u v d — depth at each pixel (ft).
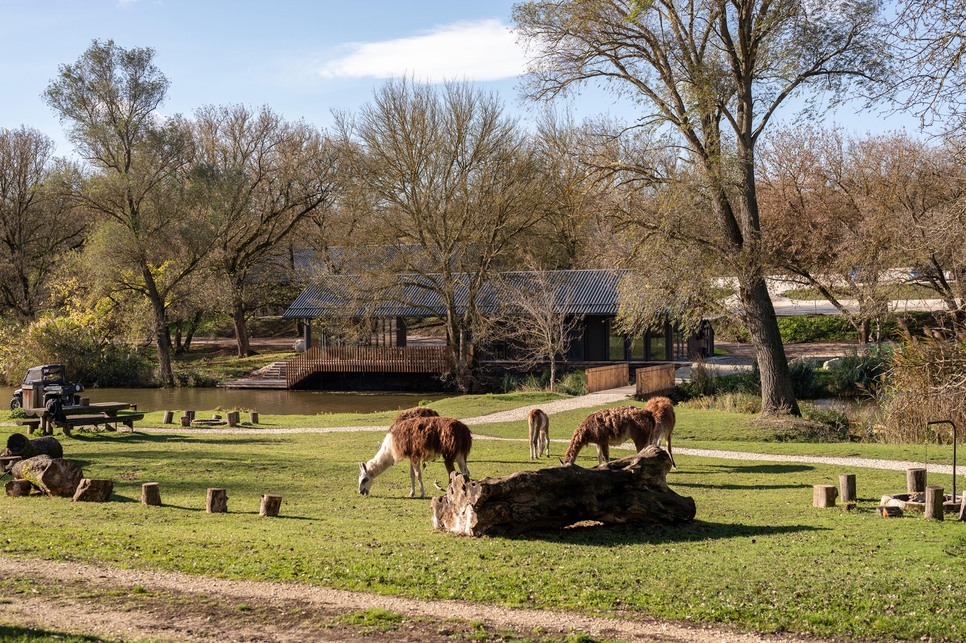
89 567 34.14
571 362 168.25
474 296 164.35
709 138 94.94
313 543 38.09
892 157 136.98
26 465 53.26
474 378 167.22
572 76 99.09
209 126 221.05
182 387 185.57
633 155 103.35
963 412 85.25
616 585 31.63
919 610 28.78
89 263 176.55
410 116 155.63
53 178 176.24
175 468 64.80
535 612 29.09
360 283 164.86
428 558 35.19
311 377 180.45
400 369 172.86
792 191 147.13
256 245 225.35
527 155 159.02
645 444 61.31
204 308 206.69
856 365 136.26
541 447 75.31
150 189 180.65
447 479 62.80
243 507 50.42
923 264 118.01
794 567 33.94
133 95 177.78
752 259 100.17
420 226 159.12
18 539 38.34
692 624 27.91
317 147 214.69
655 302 104.83
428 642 26.18
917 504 48.39
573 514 40.65
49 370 118.01
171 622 27.73
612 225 105.50
